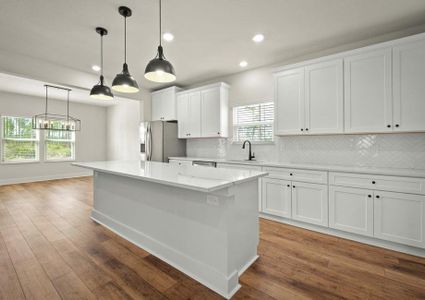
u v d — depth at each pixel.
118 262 2.03
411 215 2.12
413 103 2.26
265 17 2.37
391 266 1.95
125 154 6.91
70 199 4.24
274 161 3.64
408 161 2.55
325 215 2.61
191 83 4.81
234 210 1.69
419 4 2.13
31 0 2.06
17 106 5.75
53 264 1.99
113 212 2.75
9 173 5.71
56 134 6.52
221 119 4.07
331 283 1.72
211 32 2.67
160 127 4.57
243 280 1.76
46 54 3.26
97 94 2.68
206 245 1.73
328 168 2.59
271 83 3.69
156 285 1.71
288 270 1.89
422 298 1.56
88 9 2.21
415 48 2.24
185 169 2.26
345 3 2.13
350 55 2.62
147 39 2.83
